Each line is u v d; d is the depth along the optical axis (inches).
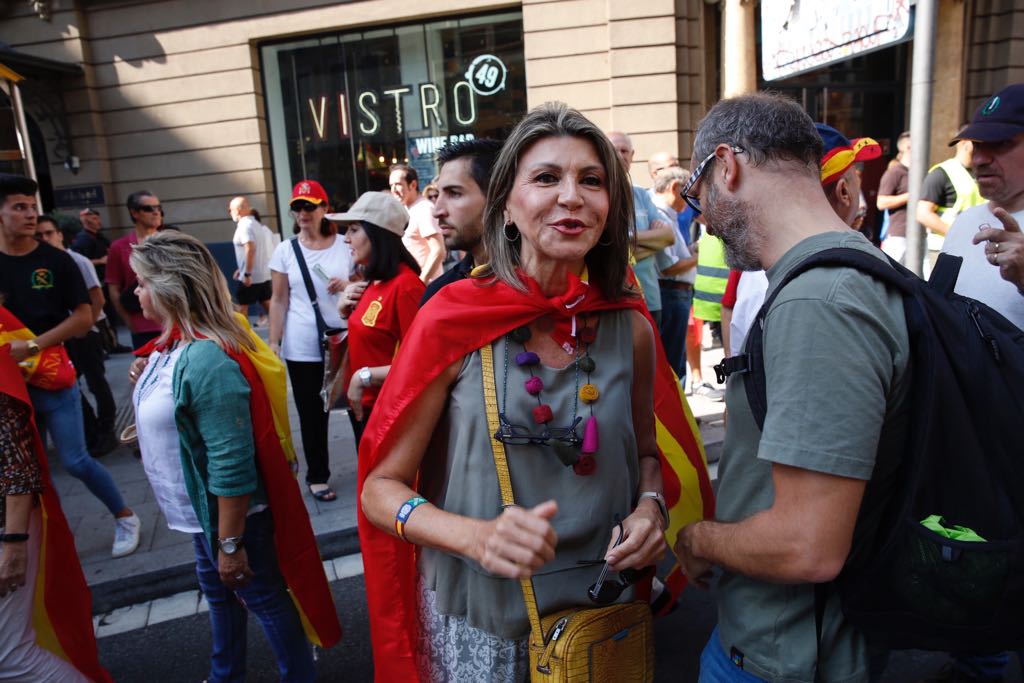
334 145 386.6
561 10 335.9
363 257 108.8
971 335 44.2
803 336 41.3
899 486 43.3
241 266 330.3
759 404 45.4
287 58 380.2
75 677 79.7
